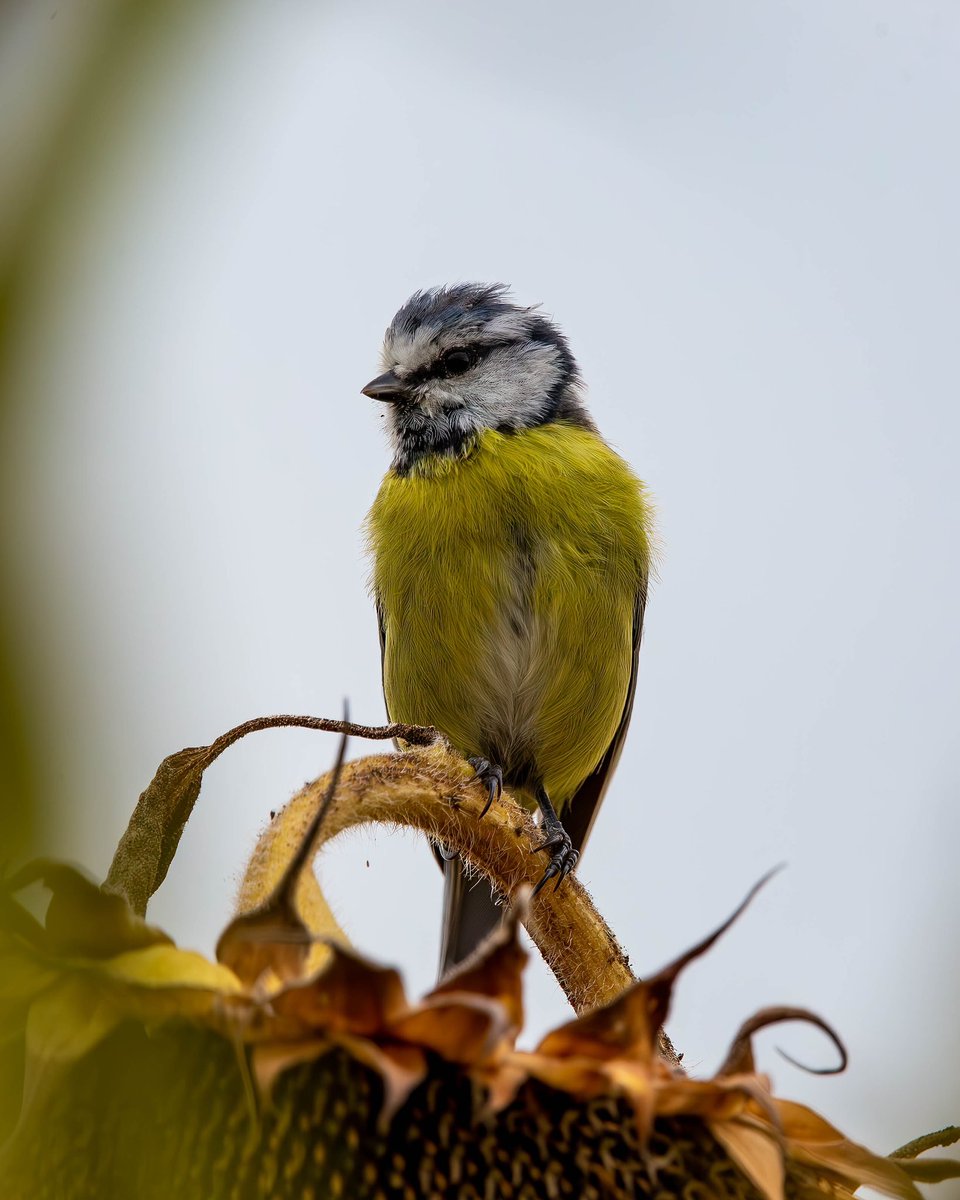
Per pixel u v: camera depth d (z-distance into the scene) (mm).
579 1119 917
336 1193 861
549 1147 905
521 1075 860
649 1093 855
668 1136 933
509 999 854
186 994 825
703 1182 928
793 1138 992
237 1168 852
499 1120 904
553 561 3016
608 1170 910
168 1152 849
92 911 849
